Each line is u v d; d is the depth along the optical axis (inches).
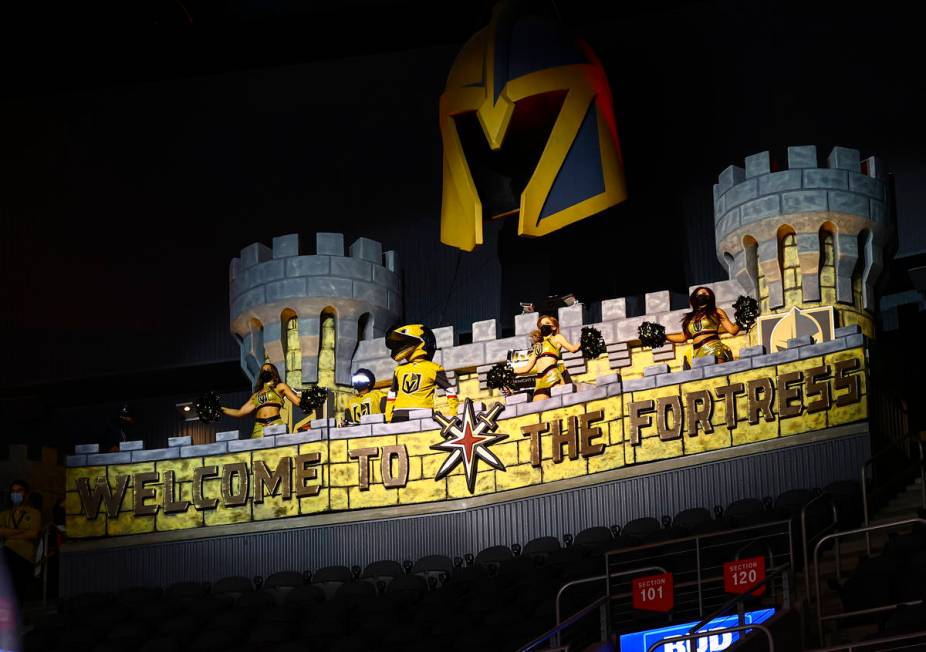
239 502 823.1
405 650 644.7
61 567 835.4
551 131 896.9
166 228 1082.7
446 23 1046.4
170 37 1080.2
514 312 982.4
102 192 1104.2
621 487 753.0
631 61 995.3
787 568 543.8
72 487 845.8
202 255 1067.9
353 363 928.9
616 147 885.2
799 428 717.9
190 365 1045.2
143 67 1114.1
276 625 704.4
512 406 792.9
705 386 746.2
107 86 1122.7
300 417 909.2
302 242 1047.0
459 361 893.2
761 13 960.3
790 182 805.9
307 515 813.2
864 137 903.1
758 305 813.2
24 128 1128.2
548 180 868.6
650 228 964.0
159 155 1101.1
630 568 658.2
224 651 693.3
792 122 929.5
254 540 817.5
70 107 1124.5
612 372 860.0
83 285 1088.2
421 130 1043.9
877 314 821.9
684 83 976.9
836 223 799.7
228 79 1102.4
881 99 904.3
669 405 751.7
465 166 897.5
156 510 834.2
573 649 601.6
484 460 789.2
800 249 797.9
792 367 727.1
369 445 813.2
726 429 735.7
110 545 833.5
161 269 1074.1
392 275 964.6
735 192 826.8
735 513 692.1
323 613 714.2
